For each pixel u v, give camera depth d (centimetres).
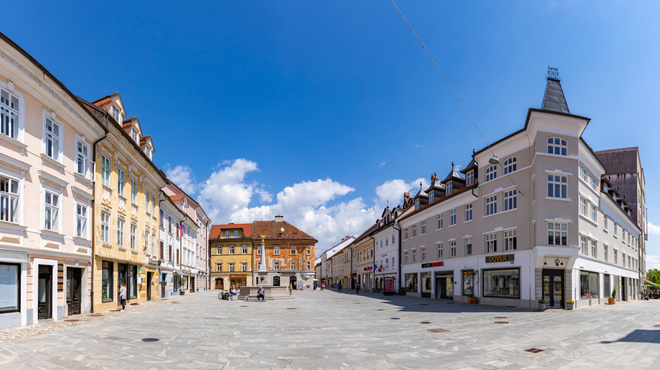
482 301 2891
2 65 1323
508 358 969
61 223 1655
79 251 1819
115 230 2242
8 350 977
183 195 4569
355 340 1232
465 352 1044
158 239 3316
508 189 2683
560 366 883
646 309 2462
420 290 3966
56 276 1609
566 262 2405
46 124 1578
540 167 2395
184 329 1444
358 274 6762
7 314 1327
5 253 1318
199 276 5772
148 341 1163
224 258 7550
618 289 3516
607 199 3231
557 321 1745
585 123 2452
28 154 1450
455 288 3266
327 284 10431
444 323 1691
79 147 1862
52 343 1083
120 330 1365
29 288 1432
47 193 1586
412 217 4209
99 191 2022
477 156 3039
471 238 3080
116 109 2402
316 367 881
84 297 1888
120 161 2369
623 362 908
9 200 1360
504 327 1546
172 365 881
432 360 951
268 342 1187
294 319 1850
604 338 1254
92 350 1009
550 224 2386
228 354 1005
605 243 3134
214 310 2323
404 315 2058
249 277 7419
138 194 2722
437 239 3644
